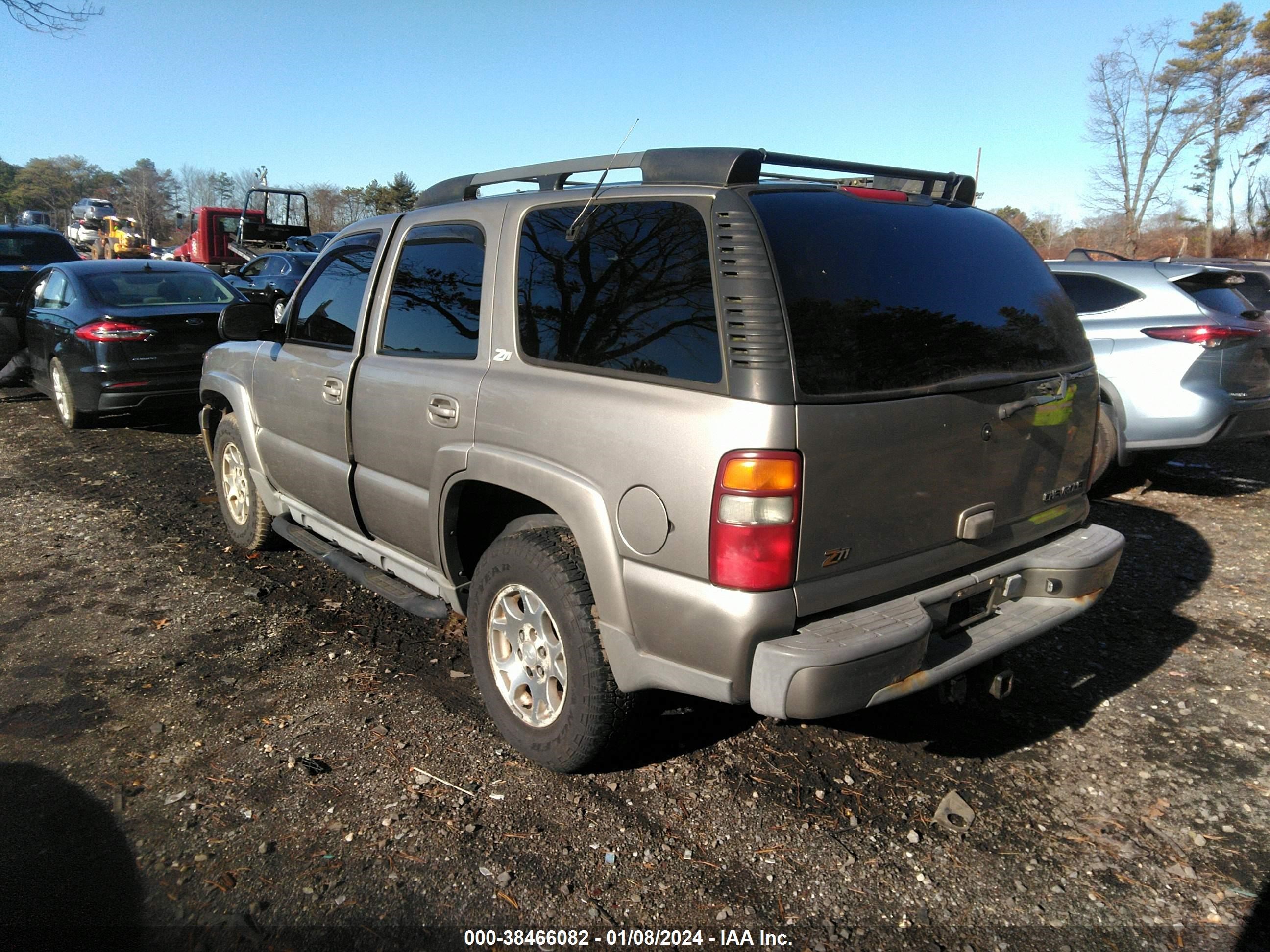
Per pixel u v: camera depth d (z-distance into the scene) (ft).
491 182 11.30
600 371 8.77
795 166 9.29
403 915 7.79
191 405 26.86
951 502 8.70
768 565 7.45
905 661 7.89
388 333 11.84
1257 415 19.36
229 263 94.94
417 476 11.00
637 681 8.51
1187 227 135.74
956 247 9.52
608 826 8.98
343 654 12.84
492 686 10.34
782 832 8.91
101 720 11.02
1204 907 7.95
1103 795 9.57
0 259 40.73
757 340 7.52
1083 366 10.30
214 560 16.76
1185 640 13.29
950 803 9.31
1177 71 127.13
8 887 8.09
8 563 16.63
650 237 8.62
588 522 8.57
